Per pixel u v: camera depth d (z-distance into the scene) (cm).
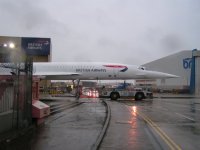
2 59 1303
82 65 5034
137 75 5138
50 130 1445
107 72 5044
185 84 8112
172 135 1362
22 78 1358
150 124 1728
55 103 3559
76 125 1623
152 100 4597
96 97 5172
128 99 4819
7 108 1223
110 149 1065
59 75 4897
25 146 1080
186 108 2983
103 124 1661
